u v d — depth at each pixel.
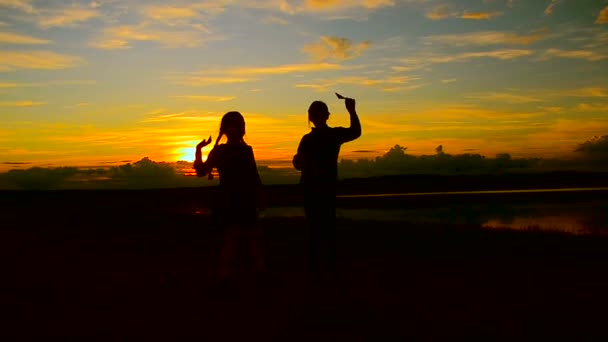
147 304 5.78
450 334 4.54
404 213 30.28
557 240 11.91
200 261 8.97
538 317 5.10
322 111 6.02
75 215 21.91
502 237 12.61
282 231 14.24
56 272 7.90
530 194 57.91
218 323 4.96
